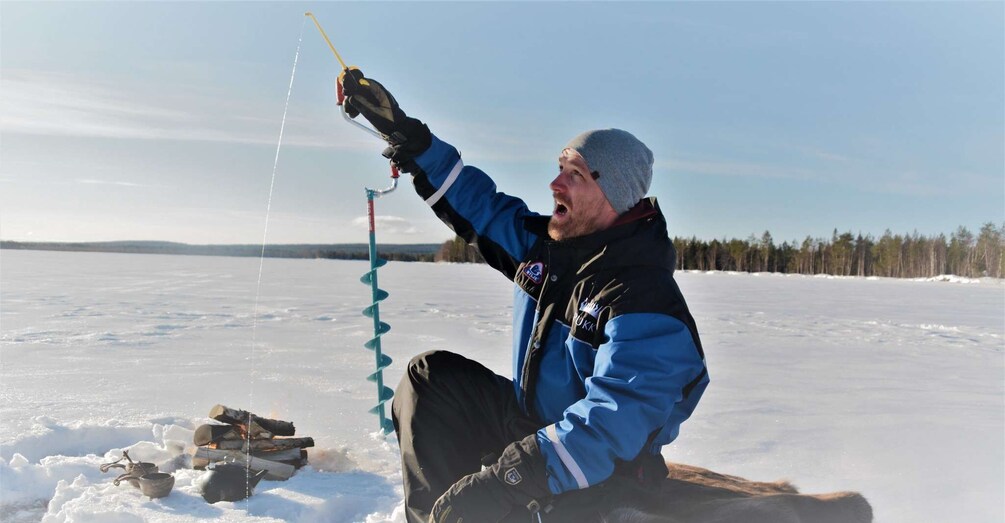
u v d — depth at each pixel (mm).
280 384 5742
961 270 75500
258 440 3561
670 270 2170
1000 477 3697
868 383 6730
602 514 2049
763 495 2404
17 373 6082
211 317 11453
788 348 9375
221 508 2998
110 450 3723
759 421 4941
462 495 1979
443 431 2297
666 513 2156
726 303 19328
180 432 3869
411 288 22094
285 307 13711
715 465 3879
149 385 5605
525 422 2281
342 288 21312
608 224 2227
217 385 5648
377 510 3076
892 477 3693
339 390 5535
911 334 11852
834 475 3717
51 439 3861
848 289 33250
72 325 9938
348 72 2650
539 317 2275
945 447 4316
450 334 9648
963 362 8398
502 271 2691
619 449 1944
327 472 3557
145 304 13859
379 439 4148
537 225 2531
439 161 2676
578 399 2199
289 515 2965
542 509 2016
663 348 1989
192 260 60406
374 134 2701
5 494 3209
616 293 2070
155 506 2998
